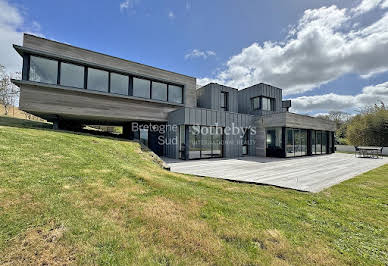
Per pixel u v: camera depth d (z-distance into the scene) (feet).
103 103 34.55
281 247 7.17
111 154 20.36
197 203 11.19
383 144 58.75
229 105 53.52
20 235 6.62
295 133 46.62
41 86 28.81
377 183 18.08
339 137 93.50
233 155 44.21
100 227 7.68
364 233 8.73
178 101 45.37
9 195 8.86
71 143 19.72
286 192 15.12
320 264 6.34
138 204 10.21
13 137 17.02
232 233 7.99
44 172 12.12
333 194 14.56
